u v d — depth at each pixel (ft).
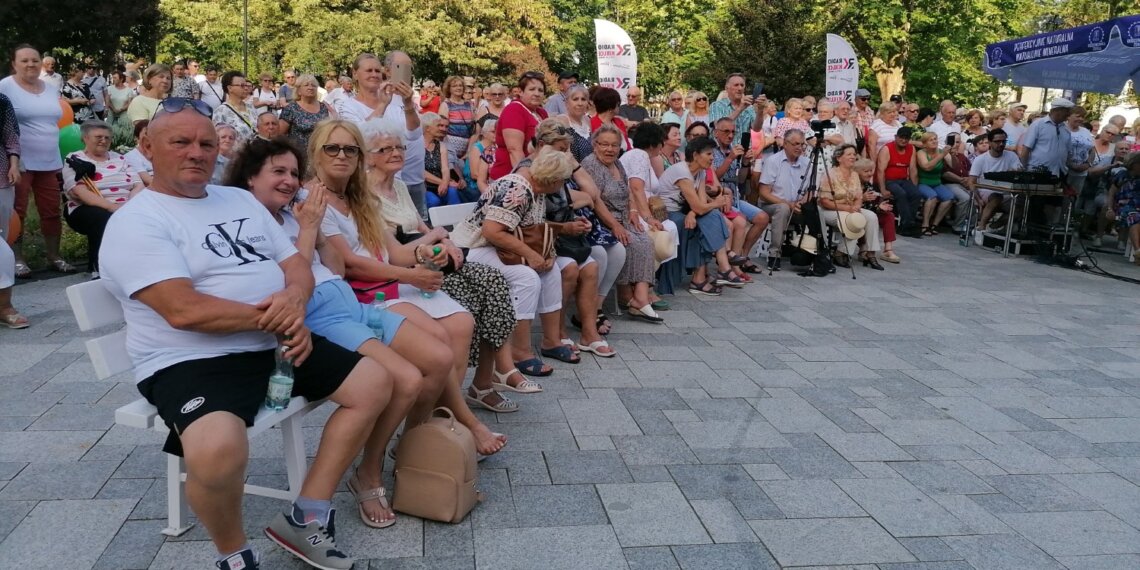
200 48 103.71
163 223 8.70
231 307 8.64
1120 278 28.66
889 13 76.69
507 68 103.50
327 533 9.10
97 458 11.71
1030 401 15.90
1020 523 10.94
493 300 13.51
